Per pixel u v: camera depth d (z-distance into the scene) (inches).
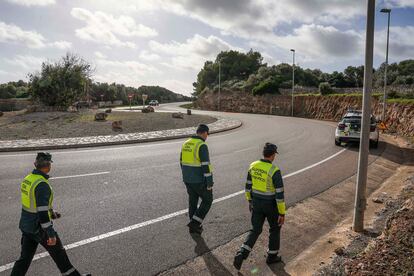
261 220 202.1
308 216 291.0
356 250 220.8
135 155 544.4
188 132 861.2
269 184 195.3
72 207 292.2
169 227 256.1
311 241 244.2
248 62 3442.4
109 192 337.4
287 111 1943.9
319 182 395.5
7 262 200.2
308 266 206.4
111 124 971.9
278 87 2239.2
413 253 195.2
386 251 203.3
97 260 205.3
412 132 853.2
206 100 2655.0
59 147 615.2
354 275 181.2
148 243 229.5
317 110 1736.0
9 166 453.4
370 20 243.6
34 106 1355.8
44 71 1416.1
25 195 163.5
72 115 1195.3
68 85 1433.3
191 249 223.3
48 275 187.8
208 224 265.0
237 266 193.6
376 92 1462.8
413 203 287.6
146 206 299.0
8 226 251.1
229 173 427.8
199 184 239.9
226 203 313.4
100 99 3078.2
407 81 1905.8
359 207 254.4
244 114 1927.9
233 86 2694.4
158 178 394.9
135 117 1192.2
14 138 732.0
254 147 642.8
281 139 769.6
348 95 1557.6
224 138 786.2
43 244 165.2
